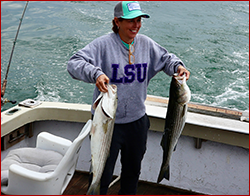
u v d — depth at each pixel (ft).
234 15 46.52
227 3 53.57
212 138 8.22
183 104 6.18
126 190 7.12
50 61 29.86
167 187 9.25
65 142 7.39
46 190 6.06
